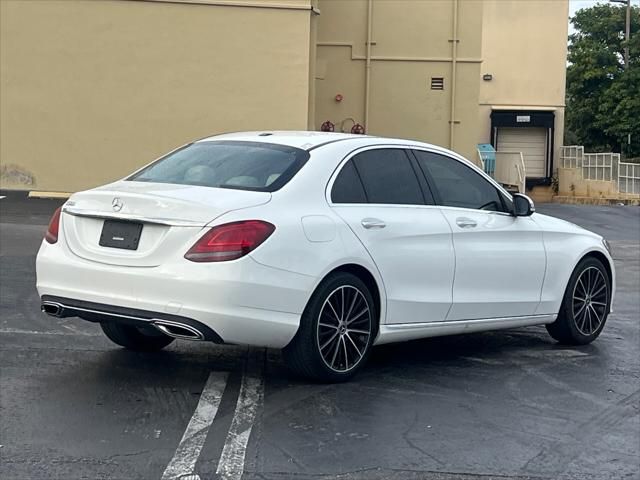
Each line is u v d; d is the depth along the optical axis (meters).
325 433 5.07
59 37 18.31
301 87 18.88
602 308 7.91
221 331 5.27
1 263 10.42
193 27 18.56
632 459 4.90
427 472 4.57
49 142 18.53
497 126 33.78
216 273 5.22
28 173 18.55
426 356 7.12
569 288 7.58
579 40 41.47
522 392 6.12
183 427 5.07
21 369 6.14
